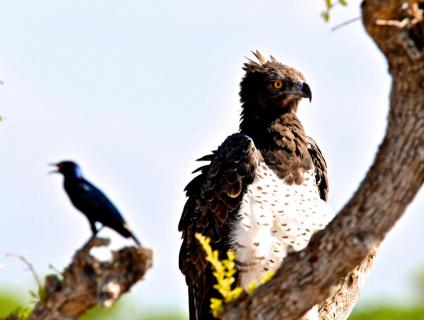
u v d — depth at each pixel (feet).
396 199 30.17
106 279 29.58
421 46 29.81
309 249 31.24
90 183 33.06
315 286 31.04
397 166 30.04
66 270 30.22
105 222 32.63
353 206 30.66
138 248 29.71
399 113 30.12
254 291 31.96
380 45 30.30
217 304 33.50
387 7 29.58
